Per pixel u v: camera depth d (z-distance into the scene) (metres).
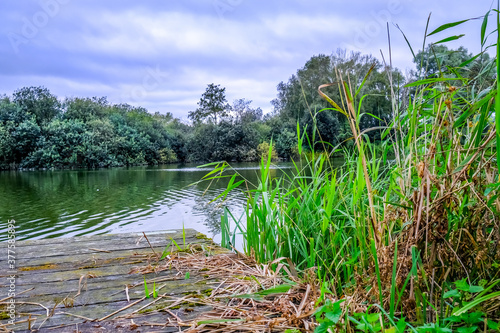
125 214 7.55
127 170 21.50
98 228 6.30
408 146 1.43
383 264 1.25
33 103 26.59
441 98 1.25
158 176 16.95
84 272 1.84
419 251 1.15
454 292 1.05
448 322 1.12
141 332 1.23
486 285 1.16
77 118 27.67
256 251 2.12
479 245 1.15
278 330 1.21
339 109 1.30
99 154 24.72
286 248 2.14
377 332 1.07
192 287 1.63
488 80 1.26
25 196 10.27
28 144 23.62
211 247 2.25
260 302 1.43
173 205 8.60
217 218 7.04
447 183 1.20
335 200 2.06
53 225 6.54
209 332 1.21
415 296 1.17
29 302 1.48
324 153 2.05
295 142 23.05
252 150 29.28
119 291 1.59
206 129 31.19
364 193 1.63
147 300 1.50
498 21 0.87
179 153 31.23
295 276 1.69
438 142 1.28
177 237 2.53
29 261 2.03
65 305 1.44
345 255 1.83
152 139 29.55
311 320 1.26
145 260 2.03
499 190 1.14
